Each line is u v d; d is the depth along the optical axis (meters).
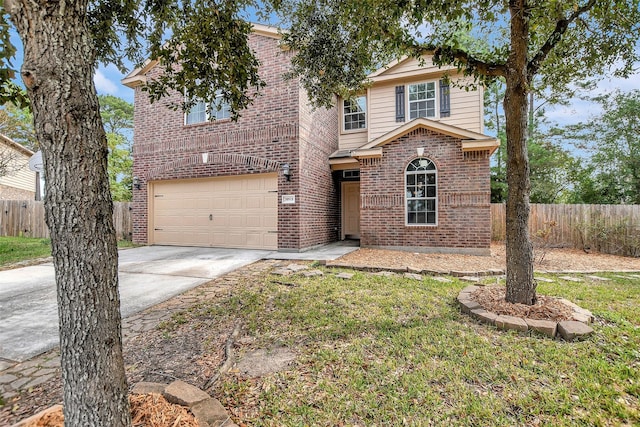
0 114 13.04
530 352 2.83
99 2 3.32
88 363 1.56
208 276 5.95
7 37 2.61
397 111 11.30
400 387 2.34
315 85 5.87
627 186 14.56
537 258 8.11
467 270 6.21
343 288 4.93
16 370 2.71
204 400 2.06
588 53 4.74
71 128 1.50
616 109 15.05
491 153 8.93
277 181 9.02
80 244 1.53
